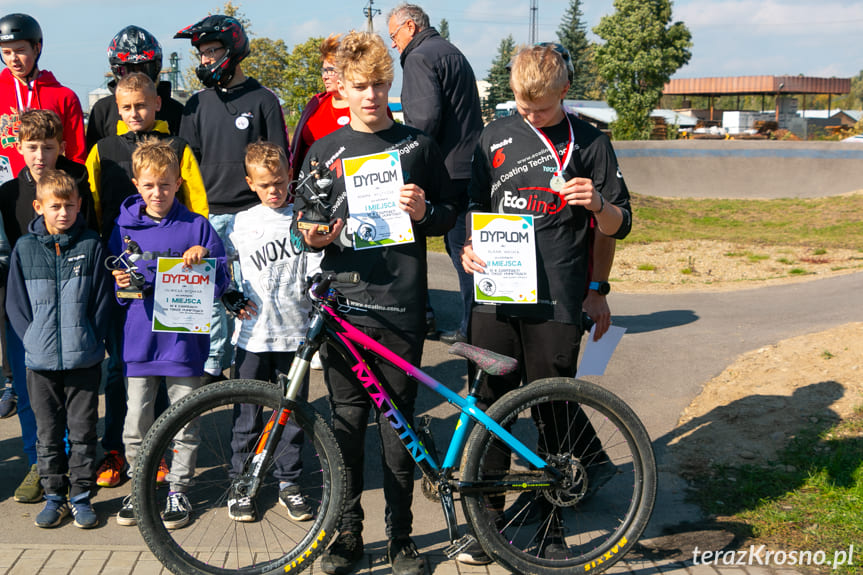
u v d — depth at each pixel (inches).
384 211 121.1
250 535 135.3
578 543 136.4
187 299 134.0
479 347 131.7
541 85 120.0
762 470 161.2
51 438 138.8
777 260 495.2
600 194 126.3
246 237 144.6
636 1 2074.3
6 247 146.8
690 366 230.2
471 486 122.0
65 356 135.7
